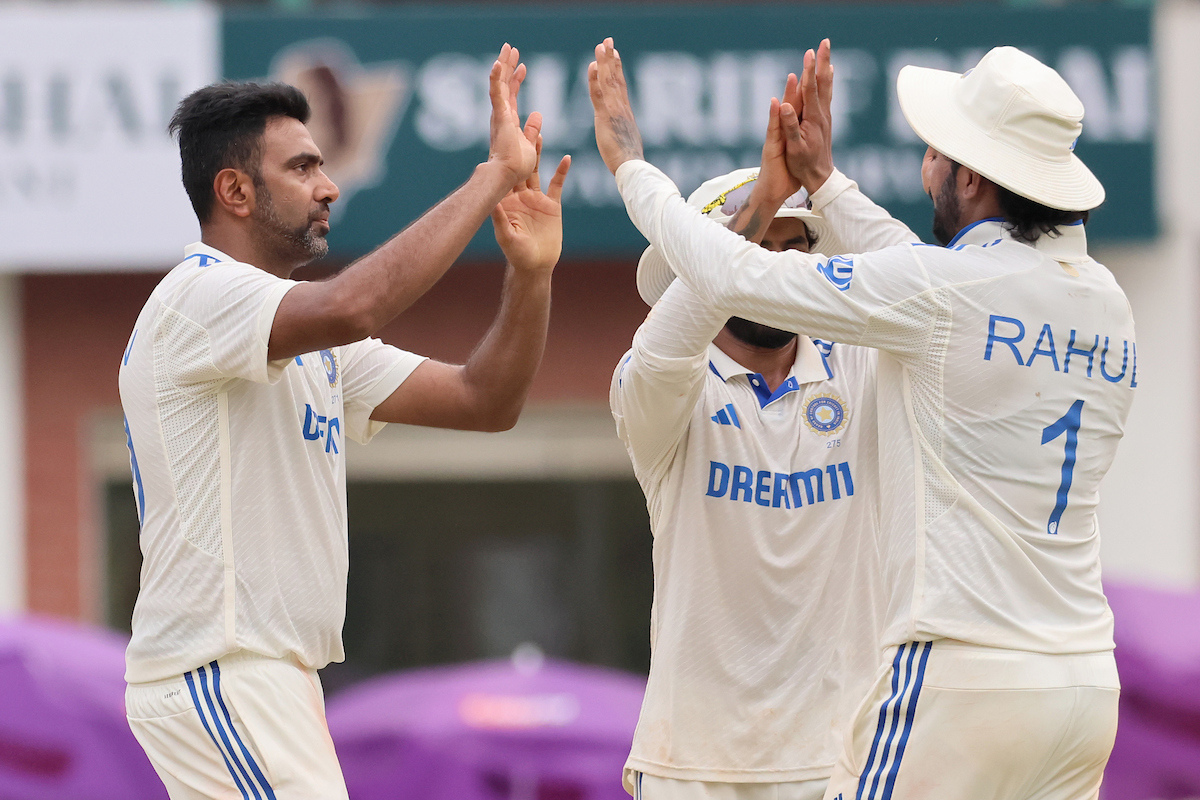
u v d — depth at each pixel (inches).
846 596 434.3
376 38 1069.1
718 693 434.0
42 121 1060.5
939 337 365.1
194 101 410.9
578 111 1066.1
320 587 402.0
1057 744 363.3
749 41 1064.8
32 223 1063.6
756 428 441.4
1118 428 383.6
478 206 392.5
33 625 757.3
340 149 1069.8
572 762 705.0
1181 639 725.9
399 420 458.6
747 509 434.0
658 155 1064.2
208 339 384.2
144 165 1064.8
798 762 430.6
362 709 761.6
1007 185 371.2
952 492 365.7
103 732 703.1
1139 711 720.3
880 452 387.5
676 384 415.8
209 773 387.9
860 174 1063.6
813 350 451.8
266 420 395.2
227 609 385.7
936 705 362.6
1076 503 371.6
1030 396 365.4
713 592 435.5
